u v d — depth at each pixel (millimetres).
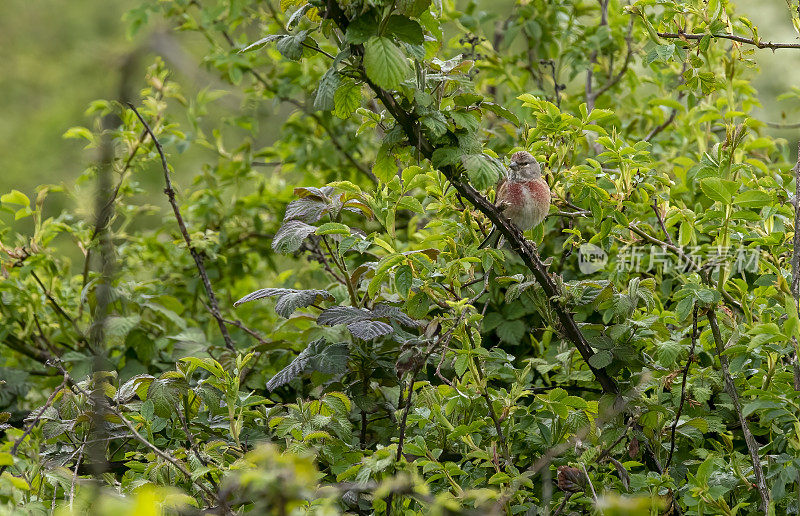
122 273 9141
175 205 8172
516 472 5562
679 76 9641
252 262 10773
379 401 6773
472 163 5469
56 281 9250
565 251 8047
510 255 7719
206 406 6160
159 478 5383
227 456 5852
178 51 9367
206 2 11906
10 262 8852
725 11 6871
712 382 6348
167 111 11672
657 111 9477
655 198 7164
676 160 8047
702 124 9109
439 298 5930
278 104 10648
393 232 5949
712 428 6051
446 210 6496
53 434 5965
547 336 7230
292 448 5484
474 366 5684
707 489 5246
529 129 7008
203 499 5492
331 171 10773
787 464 5207
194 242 8672
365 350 6715
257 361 7797
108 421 5793
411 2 5109
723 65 8648
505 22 11219
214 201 10375
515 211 6711
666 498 5520
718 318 5988
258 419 6531
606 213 6387
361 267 6574
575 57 9969
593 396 6949
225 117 11180
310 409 5992
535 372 7621
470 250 6023
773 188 6410
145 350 8344
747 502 5746
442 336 5504
